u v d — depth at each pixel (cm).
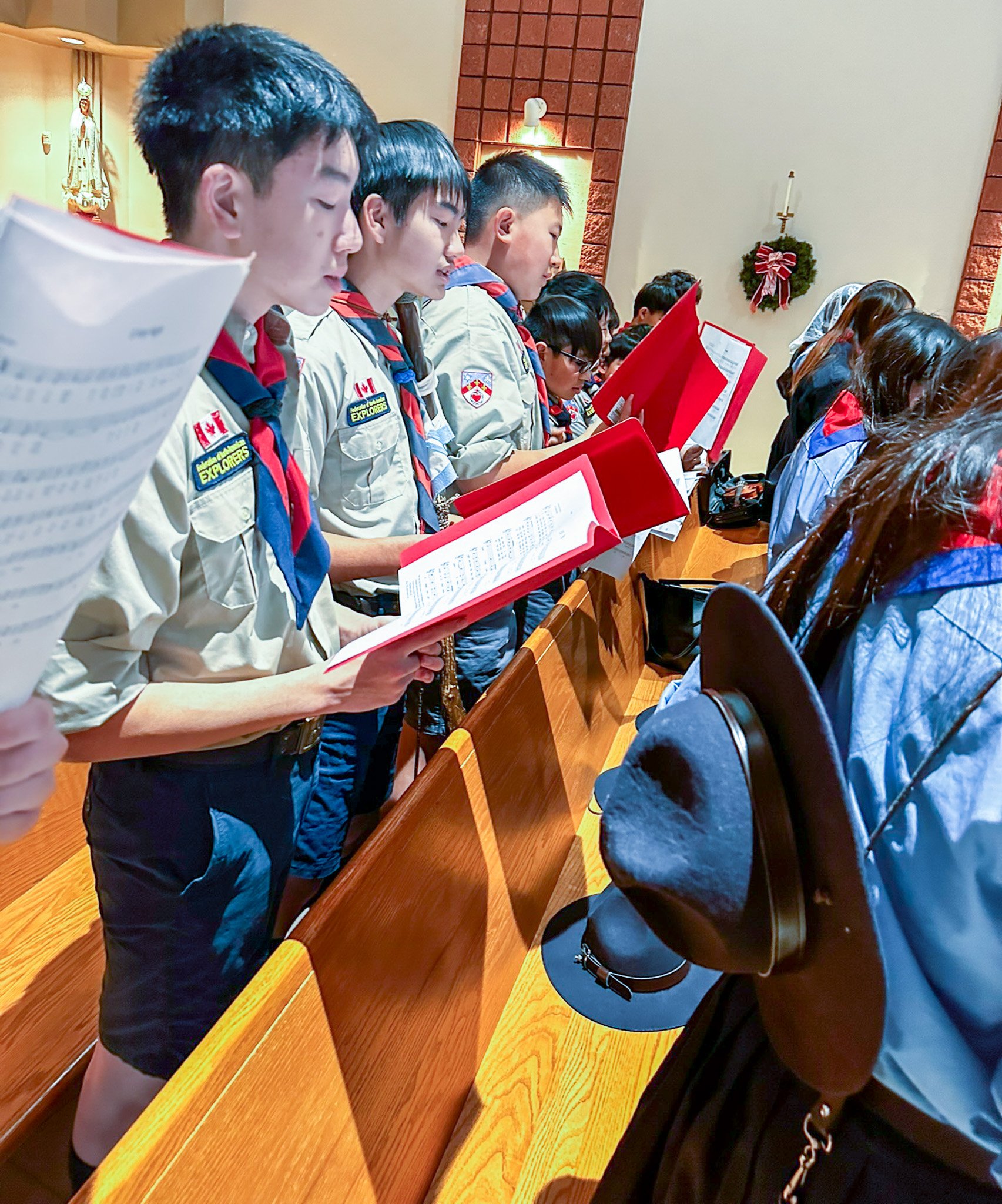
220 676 110
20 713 61
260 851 120
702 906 66
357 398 157
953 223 636
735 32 639
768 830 66
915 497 67
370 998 101
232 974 122
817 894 64
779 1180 76
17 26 636
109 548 93
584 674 204
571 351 271
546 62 661
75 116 709
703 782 67
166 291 39
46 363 37
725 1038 84
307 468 151
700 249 676
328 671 105
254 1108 81
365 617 143
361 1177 100
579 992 149
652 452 126
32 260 34
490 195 233
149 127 103
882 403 162
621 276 693
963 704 61
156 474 97
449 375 207
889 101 628
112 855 115
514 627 239
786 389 442
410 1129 112
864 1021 63
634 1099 133
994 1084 62
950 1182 68
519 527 108
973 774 60
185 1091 74
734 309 681
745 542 439
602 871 183
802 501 223
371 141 110
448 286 210
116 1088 122
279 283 106
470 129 682
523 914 157
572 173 677
